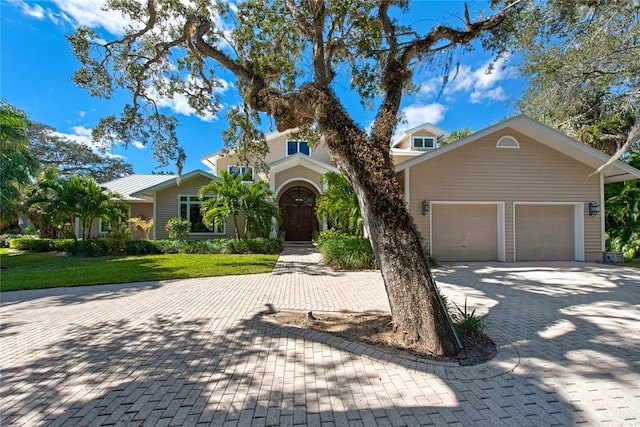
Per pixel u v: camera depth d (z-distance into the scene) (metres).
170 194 17.27
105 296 6.84
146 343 4.18
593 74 8.88
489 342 4.03
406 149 21.05
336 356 3.68
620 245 12.20
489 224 11.98
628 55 8.16
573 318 5.12
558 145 11.52
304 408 2.67
